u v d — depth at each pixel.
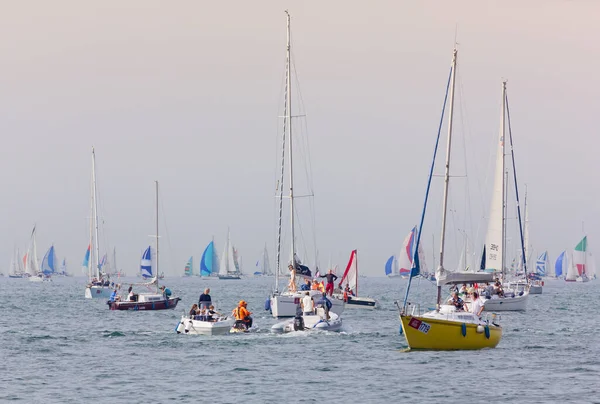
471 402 122.94
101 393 129.38
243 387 133.62
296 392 129.75
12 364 157.62
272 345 180.25
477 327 168.38
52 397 126.44
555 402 122.81
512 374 144.38
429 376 142.12
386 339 191.00
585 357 164.75
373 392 129.62
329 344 181.88
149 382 138.12
